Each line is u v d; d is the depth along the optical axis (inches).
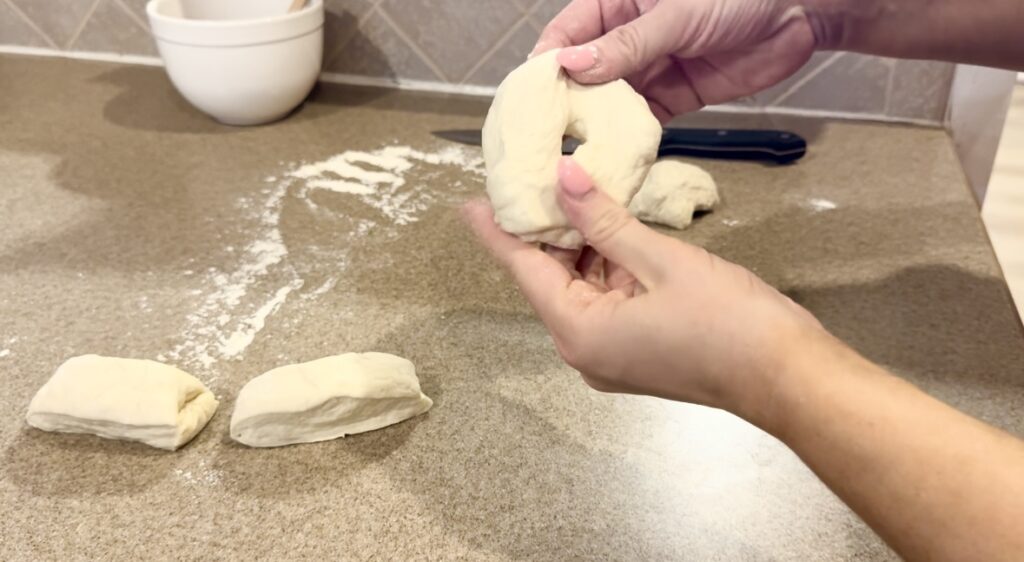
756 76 27.3
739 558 19.5
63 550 19.3
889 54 27.0
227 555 19.3
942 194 35.0
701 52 25.2
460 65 44.0
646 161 19.9
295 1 39.2
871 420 13.9
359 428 22.7
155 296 28.2
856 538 20.0
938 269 30.0
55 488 21.0
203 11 42.0
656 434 22.9
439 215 33.3
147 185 35.2
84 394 22.1
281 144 38.9
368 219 33.0
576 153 19.7
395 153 38.1
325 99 43.7
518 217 19.3
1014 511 12.1
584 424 23.2
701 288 16.8
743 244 31.6
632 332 17.6
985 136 35.8
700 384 17.3
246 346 26.0
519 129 19.7
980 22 24.8
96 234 31.6
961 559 12.5
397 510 20.5
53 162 36.9
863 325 27.2
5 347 25.7
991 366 25.4
